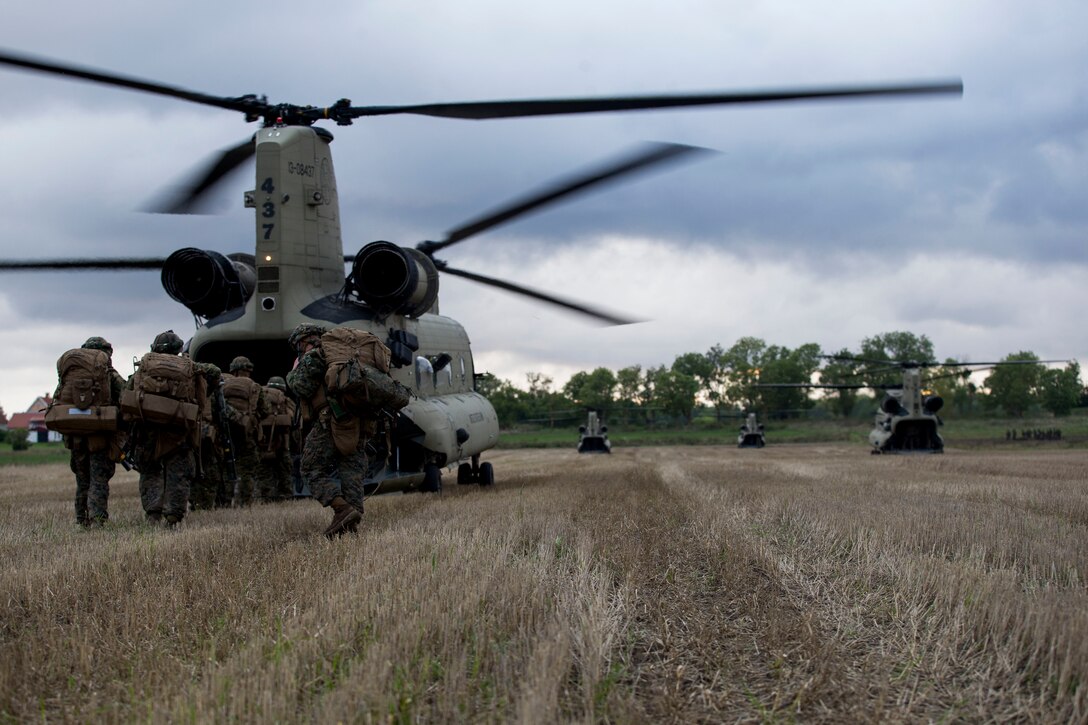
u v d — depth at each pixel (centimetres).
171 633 433
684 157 777
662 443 7569
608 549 658
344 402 751
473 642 396
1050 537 704
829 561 624
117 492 1541
